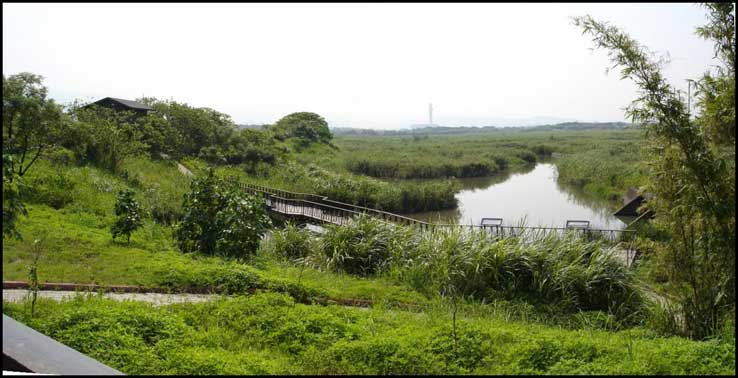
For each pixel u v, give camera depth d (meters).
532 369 5.10
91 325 5.89
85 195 17.33
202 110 38.06
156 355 5.28
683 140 6.66
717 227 6.59
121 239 12.71
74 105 25.08
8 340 4.36
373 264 12.06
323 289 9.52
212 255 12.22
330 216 20.25
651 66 6.81
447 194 30.84
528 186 41.12
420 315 8.22
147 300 8.42
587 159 45.25
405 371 5.13
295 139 54.06
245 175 33.59
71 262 10.15
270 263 12.27
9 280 8.56
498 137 113.88
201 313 7.11
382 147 72.06
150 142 31.08
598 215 27.28
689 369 5.03
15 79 16.31
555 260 10.27
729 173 6.47
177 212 17.72
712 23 6.66
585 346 5.63
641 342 6.30
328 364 5.28
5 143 16.28
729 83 6.45
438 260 10.84
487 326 6.98
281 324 6.64
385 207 29.30
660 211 7.26
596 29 7.04
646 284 9.70
